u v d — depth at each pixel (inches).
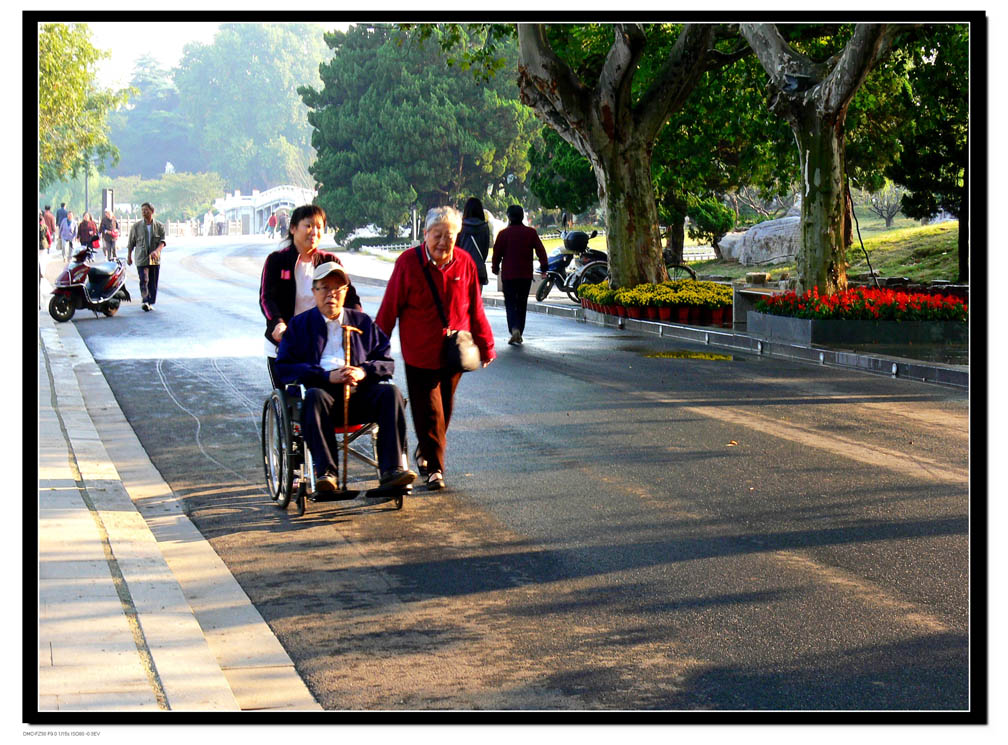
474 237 729.6
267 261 330.6
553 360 655.1
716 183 1417.3
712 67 971.9
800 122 786.8
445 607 242.1
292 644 220.8
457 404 496.4
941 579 258.8
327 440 305.7
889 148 1264.8
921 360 617.3
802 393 539.2
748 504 327.3
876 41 729.0
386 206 2635.3
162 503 326.3
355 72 2854.3
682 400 513.3
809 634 225.5
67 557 258.2
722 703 194.2
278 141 6245.1
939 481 354.6
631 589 253.3
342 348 317.4
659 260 988.6
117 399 498.9
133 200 5674.2
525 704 193.6
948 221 1740.9
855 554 278.5
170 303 1018.7
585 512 318.7
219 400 497.7
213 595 247.1
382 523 307.4
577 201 1379.2
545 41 956.6
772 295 782.5
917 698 196.4
